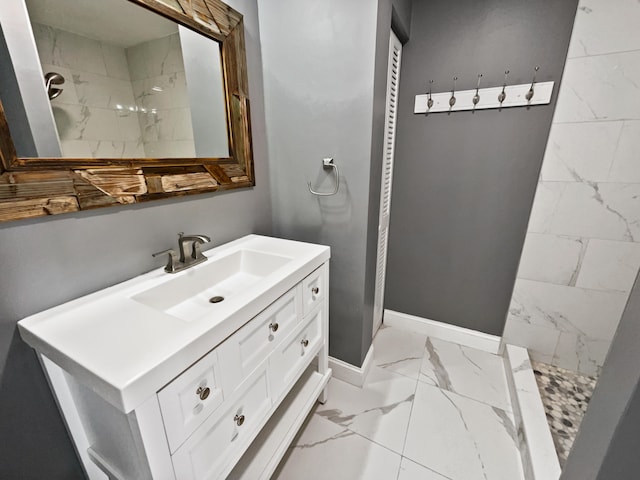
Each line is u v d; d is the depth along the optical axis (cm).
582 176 136
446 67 150
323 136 130
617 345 60
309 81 126
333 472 115
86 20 75
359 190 129
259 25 129
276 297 89
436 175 168
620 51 117
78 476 92
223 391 74
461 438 128
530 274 159
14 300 70
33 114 68
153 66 92
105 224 85
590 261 145
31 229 71
